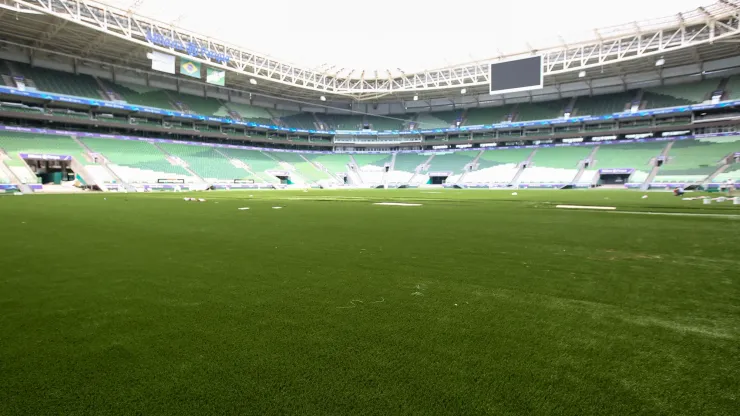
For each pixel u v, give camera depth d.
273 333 2.21
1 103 36.31
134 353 1.96
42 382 1.69
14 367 1.82
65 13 29.11
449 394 1.56
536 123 51.41
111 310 2.62
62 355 1.94
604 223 8.26
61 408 1.50
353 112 62.97
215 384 1.66
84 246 5.31
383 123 62.66
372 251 4.91
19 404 1.53
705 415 1.42
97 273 3.71
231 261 4.29
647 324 2.34
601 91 51.09
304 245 5.38
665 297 2.90
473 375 1.71
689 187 35.69
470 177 51.12
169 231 6.95
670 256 4.53
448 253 4.76
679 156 41.66
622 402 1.51
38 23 32.06
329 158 60.22
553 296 2.93
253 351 1.97
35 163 39.03
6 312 2.59
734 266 3.99
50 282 3.37
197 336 2.17
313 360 1.87
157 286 3.24
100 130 43.78
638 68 44.91
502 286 3.23
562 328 2.27
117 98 43.53
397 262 4.21
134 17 31.88
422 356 1.90
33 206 14.03
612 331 2.22
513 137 54.88
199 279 3.48
